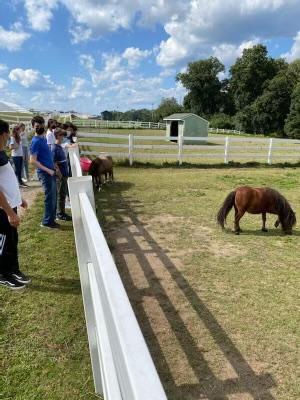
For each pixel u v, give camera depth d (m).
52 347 3.03
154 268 4.88
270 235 6.39
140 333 1.01
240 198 6.23
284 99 56.53
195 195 9.21
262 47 69.88
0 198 3.32
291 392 2.77
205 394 2.73
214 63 80.00
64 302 3.71
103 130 38.44
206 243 5.89
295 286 4.47
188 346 3.27
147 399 0.76
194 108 82.19
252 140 14.95
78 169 5.38
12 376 2.68
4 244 3.60
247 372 2.96
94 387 2.61
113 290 1.26
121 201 8.48
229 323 3.63
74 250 5.09
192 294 4.19
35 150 5.57
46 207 5.85
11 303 3.65
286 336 3.45
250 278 4.65
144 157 14.81
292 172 13.30
